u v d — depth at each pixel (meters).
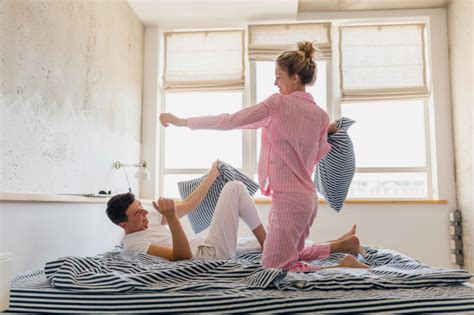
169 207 1.76
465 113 3.37
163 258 1.84
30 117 1.92
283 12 3.75
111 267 1.43
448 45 3.75
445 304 1.02
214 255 1.85
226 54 4.01
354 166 2.21
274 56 3.91
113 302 1.07
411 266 1.69
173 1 3.49
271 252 1.62
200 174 3.97
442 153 3.67
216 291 1.15
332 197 2.29
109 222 2.58
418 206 3.57
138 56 3.76
